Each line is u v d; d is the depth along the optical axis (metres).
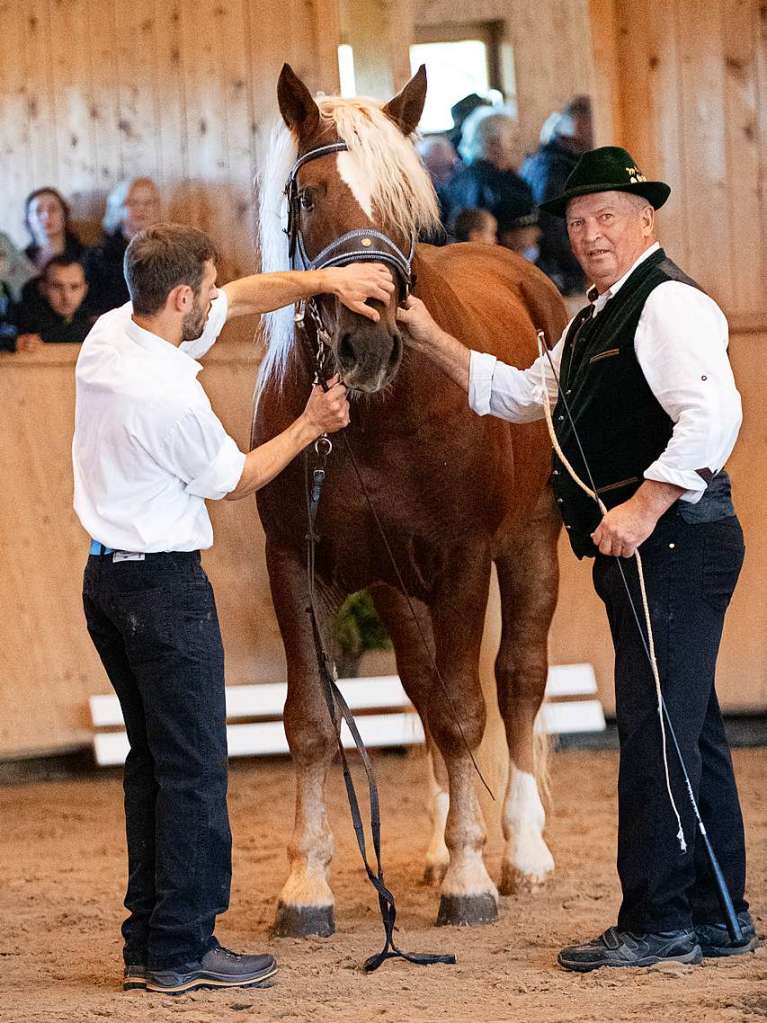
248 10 12.68
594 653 12.70
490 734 8.30
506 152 12.84
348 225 5.94
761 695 12.62
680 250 12.89
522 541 8.25
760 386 12.71
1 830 10.25
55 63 12.48
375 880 6.06
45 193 12.36
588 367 5.74
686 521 5.59
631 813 5.65
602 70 12.84
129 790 5.84
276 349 6.77
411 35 13.41
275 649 12.63
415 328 6.19
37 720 12.17
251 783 11.86
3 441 12.29
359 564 6.85
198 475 5.52
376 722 12.11
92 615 5.79
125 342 5.59
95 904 7.79
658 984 5.43
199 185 12.71
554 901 7.38
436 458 6.55
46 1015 5.32
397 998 5.45
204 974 5.67
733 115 12.83
